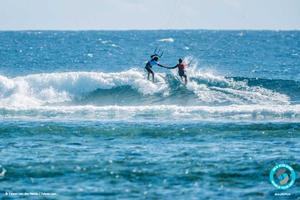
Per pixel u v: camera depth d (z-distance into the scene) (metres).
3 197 64.31
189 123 104.56
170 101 129.75
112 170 74.19
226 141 91.12
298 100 127.81
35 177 71.69
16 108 117.38
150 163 77.50
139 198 63.62
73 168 75.25
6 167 75.75
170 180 70.25
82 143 90.00
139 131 98.25
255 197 64.44
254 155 81.69
